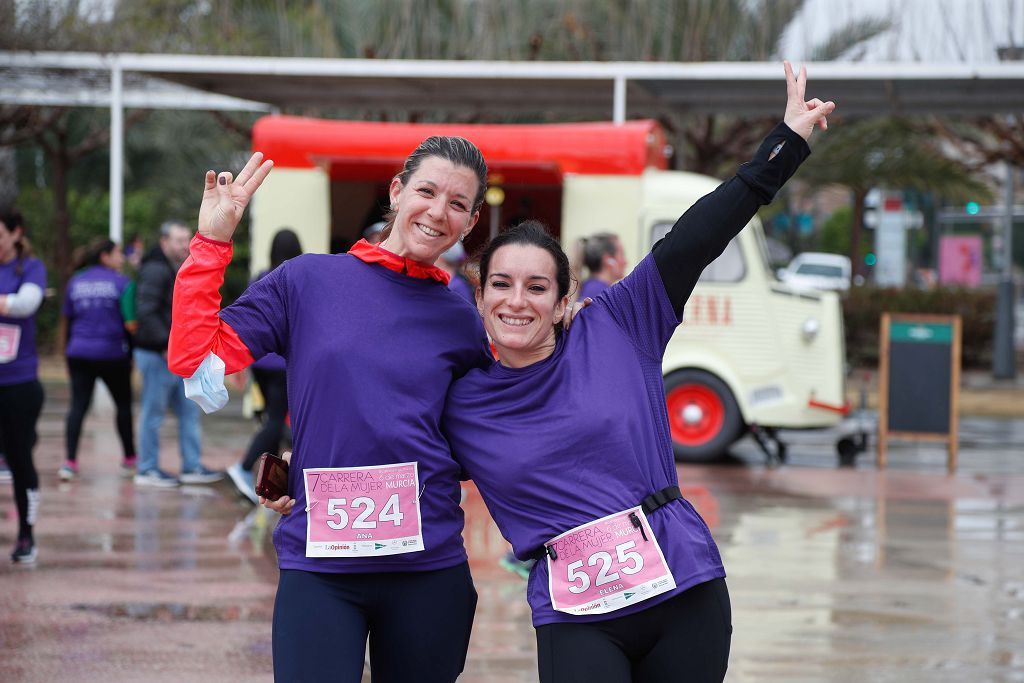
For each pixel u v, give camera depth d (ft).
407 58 80.12
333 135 47.55
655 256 12.64
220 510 34.40
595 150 46.88
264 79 59.93
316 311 12.61
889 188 95.20
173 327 12.19
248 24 80.43
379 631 12.84
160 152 96.22
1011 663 21.61
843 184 90.33
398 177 13.15
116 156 56.59
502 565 28.50
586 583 11.84
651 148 48.85
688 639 11.84
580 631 11.84
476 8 80.84
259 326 12.60
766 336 46.32
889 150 86.74
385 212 13.58
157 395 38.27
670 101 64.80
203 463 43.52
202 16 80.12
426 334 12.71
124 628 22.75
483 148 47.16
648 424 12.27
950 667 21.33
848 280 138.00
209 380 12.26
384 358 12.47
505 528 12.36
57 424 53.83
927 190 92.07
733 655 21.83
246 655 21.22
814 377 46.47
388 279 12.74
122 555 28.63
